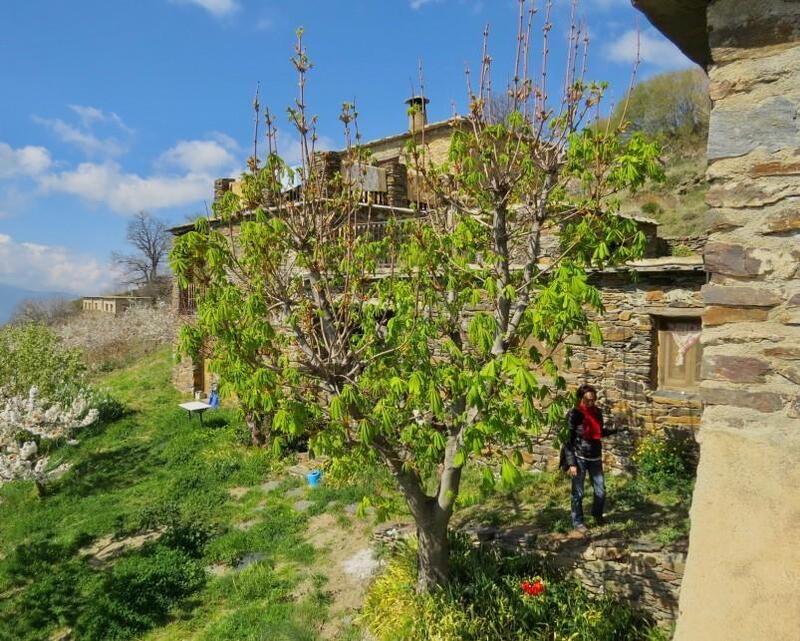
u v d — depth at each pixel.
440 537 5.97
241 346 4.77
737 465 2.12
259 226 4.89
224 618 6.59
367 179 13.06
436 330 5.73
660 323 7.96
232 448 11.81
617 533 6.34
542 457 8.70
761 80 2.15
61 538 9.20
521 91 5.40
